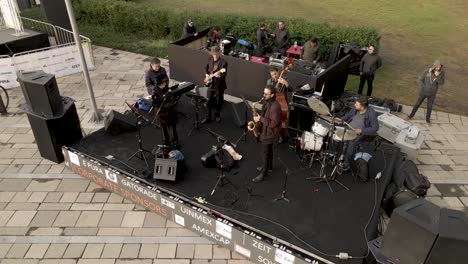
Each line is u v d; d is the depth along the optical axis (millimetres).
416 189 6828
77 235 6500
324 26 14336
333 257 5422
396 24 19906
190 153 7855
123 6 17406
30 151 8734
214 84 8641
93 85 12062
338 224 6055
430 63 14508
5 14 13695
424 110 10914
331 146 7301
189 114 9375
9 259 6062
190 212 6363
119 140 8242
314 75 9789
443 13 22281
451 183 7887
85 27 18203
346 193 6777
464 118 10562
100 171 7383
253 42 15227
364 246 5633
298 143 7863
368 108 7012
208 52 11289
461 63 14578
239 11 22422
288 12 22391
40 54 11922
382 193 6805
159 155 7168
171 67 12234
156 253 6184
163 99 7141
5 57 11711
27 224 6723
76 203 7227
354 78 12953
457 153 8938
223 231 6109
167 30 17188
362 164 7000
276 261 5734
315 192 6785
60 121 7859
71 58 12625
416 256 4746
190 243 6395
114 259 6062
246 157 7750
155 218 6914
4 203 7191
